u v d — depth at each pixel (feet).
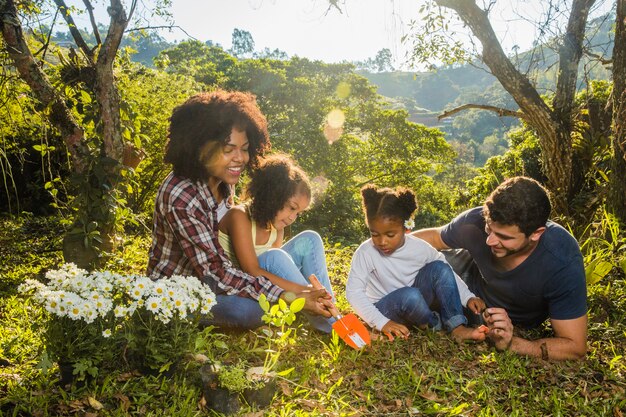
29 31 19.70
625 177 20.68
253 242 12.48
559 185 25.02
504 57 24.35
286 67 116.47
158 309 9.49
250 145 12.07
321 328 12.39
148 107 38.55
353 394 9.93
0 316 15.01
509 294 12.32
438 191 107.55
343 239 31.17
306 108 101.60
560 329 11.59
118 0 18.37
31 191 41.93
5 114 21.90
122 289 9.74
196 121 11.26
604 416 9.49
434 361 11.17
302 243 13.14
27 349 11.62
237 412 8.94
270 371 9.87
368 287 13.33
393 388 10.22
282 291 11.46
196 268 11.35
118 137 19.30
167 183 11.42
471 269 13.42
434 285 12.50
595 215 23.07
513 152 55.36
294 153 92.84
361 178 101.24
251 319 11.59
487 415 9.25
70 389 9.37
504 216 10.71
